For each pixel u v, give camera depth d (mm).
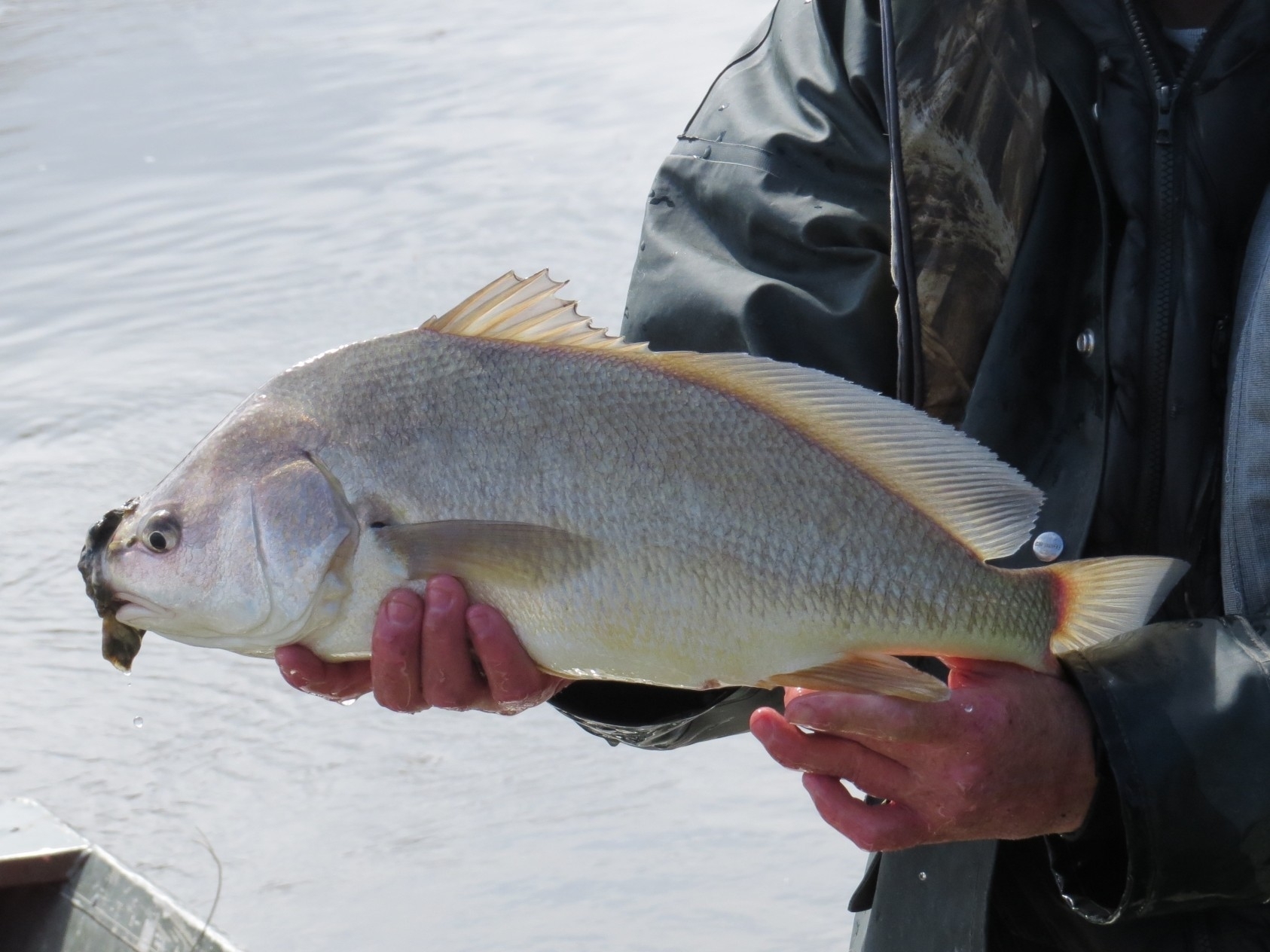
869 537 1568
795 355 1839
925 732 1474
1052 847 1595
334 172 8656
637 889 3449
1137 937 1732
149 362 6391
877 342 1843
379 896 3498
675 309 1904
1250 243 1659
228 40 12523
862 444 1588
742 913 3342
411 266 7051
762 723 1532
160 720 4391
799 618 1571
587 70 10352
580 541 1578
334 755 4176
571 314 1628
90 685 4523
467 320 1640
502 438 1592
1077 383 1770
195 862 3699
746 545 1568
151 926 2852
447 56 11234
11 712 4398
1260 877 1513
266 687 4566
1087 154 1757
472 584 1585
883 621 1566
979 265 1765
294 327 6562
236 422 1659
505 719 4355
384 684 1606
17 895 2996
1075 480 1743
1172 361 1706
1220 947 1699
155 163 9203
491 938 3291
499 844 3703
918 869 1836
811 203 1868
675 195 1999
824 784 1547
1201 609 1732
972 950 1764
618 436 1586
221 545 1624
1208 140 1720
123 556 1659
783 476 1576
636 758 4109
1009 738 1499
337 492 1603
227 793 4031
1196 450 1714
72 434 5855
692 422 1588
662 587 1577
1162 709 1513
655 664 1604
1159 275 1717
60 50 12711
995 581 1567
